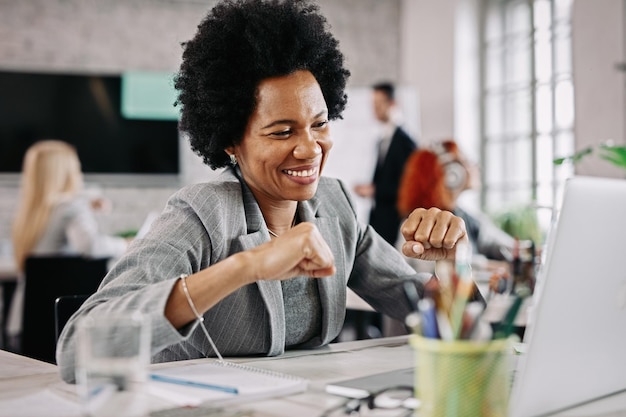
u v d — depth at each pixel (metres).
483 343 0.85
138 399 0.89
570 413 0.99
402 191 3.47
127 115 6.38
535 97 5.64
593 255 0.97
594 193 0.96
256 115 1.38
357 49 6.80
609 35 4.61
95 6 6.27
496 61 6.03
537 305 0.92
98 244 4.38
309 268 1.12
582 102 4.81
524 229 3.47
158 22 6.38
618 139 4.56
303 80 1.39
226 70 1.39
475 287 1.41
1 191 6.16
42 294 3.33
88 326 0.88
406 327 1.66
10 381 1.18
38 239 4.30
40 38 6.18
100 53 6.30
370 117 6.26
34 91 6.19
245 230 1.42
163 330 1.11
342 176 6.28
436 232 1.41
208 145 1.50
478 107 6.17
